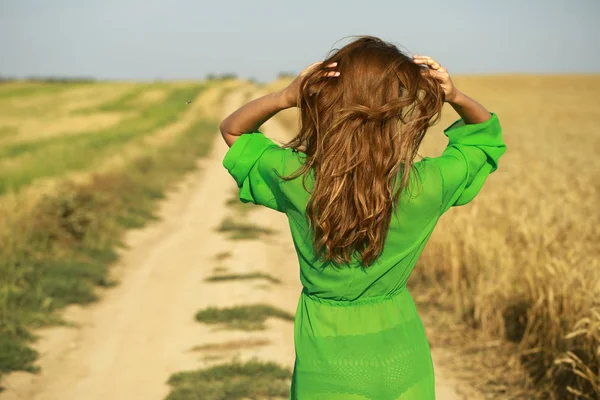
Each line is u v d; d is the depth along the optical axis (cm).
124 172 1638
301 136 173
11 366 536
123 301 760
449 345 573
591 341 423
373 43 170
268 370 521
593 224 741
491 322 575
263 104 184
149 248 1040
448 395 477
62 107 6381
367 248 170
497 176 1203
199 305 728
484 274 635
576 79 8394
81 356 583
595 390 410
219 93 7381
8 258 779
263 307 699
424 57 173
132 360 571
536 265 549
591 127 2955
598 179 1202
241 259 939
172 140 2830
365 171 163
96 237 992
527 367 502
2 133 3691
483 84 8025
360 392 177
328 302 182
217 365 535
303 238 180
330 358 178
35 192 1087
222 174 2000
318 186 166
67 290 739
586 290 454
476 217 776
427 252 750
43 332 633
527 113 4097
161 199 1513
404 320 182
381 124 163
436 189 171
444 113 3531
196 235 1150
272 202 184
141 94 7875
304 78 170
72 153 2228
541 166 1357
